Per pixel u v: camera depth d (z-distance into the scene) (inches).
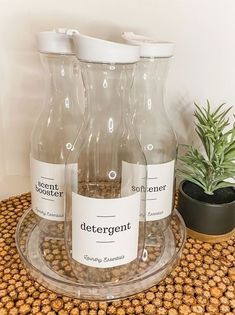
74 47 16.1
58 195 19.6
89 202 15.9
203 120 21.5
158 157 21.1
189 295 17.7
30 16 23.4
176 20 22.6
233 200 21.6
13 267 19.2
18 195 27.0
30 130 26.0
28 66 24.5
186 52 23.2
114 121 18.2
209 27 22.5
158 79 20.5
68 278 18.3
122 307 17.0
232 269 19.5
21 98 25.3
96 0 22.8
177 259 19.7
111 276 17.8
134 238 17.1
